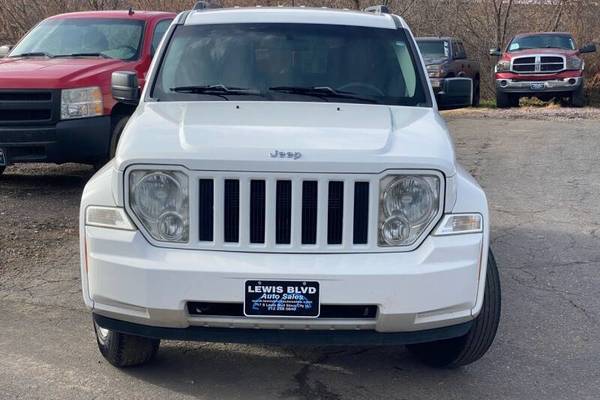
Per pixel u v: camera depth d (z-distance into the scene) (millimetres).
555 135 14055
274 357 4656
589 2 25188
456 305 3816
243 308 3709
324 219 3746
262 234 3781
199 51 5320
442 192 3826
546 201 8812
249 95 5012
